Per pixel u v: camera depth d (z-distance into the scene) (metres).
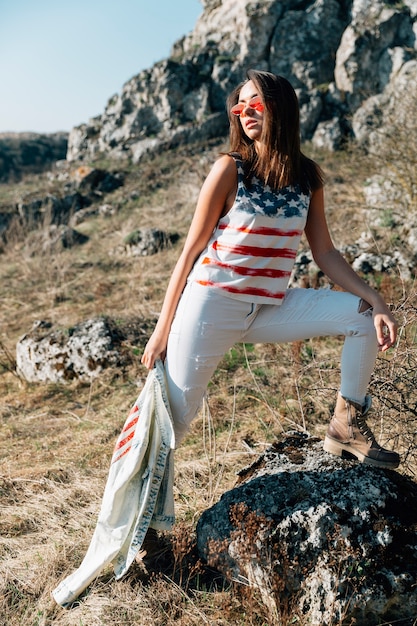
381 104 12.52
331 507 2.63
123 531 2.75
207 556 2.85
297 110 2.49
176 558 2.84
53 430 5.16
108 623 2.66
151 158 15.66
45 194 14.30
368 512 2.61
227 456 4.07
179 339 2.62
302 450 3.07
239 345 5.95
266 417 4.65
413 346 3.55
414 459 3.47
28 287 9.47
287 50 15.40
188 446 4.34
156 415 2.71
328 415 4.46
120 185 14.73
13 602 2.87
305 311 2.62
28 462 4.52
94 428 5.04
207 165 13.45
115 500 2.74
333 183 11.18
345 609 2.45
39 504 3.81
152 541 2.92
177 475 3.87
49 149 29.83
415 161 8.45
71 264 10.31
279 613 2.53
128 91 16.86
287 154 2.46
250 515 2.68
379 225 8.59
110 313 7.37
